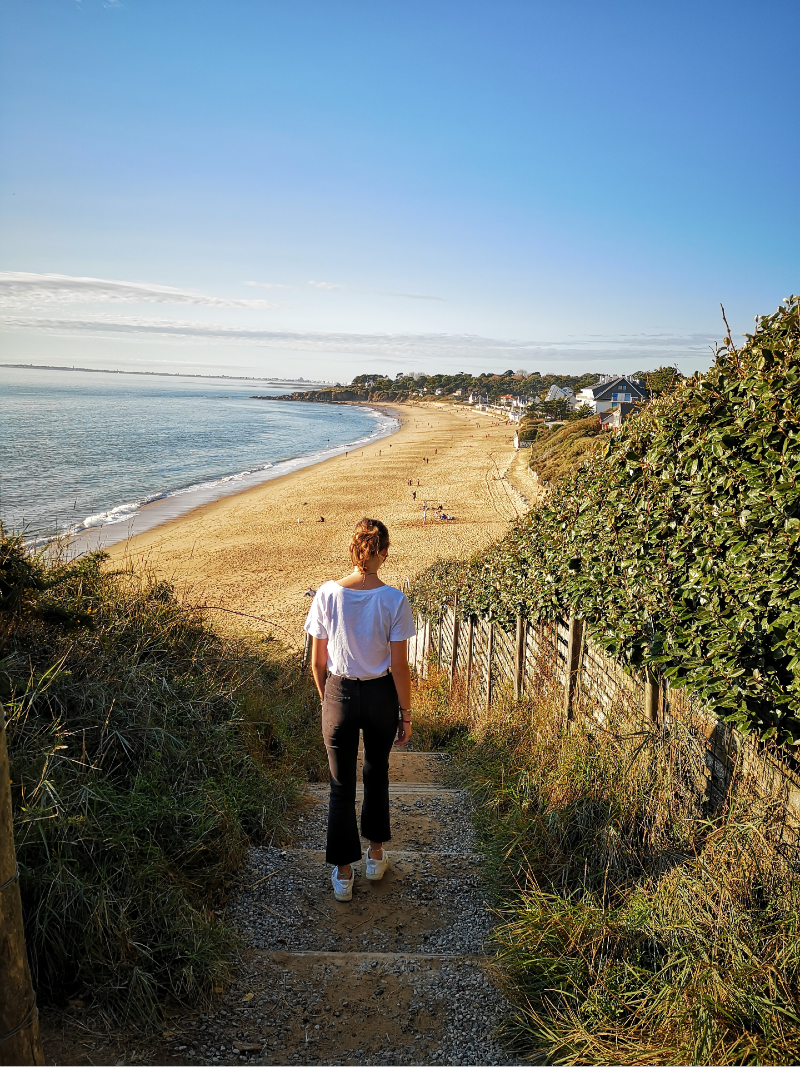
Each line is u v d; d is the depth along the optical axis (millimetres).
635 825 2895
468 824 3842
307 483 47438
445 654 11164
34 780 2439
